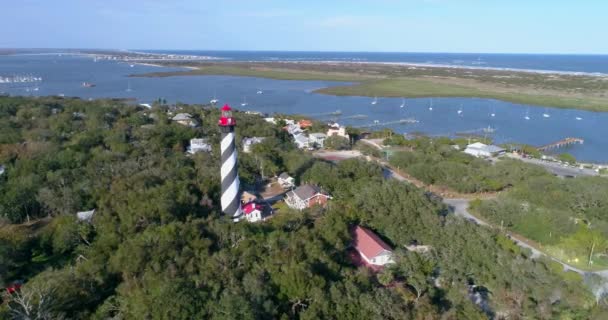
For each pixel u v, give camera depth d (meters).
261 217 76.62
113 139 113.00
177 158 97.88
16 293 47.66
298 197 82.50
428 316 46.53
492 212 77.88
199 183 80.75
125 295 48.19
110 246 58.22
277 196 90.81
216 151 109.25
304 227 62.06
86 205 75.31
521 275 53.94
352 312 46.38
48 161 89.81
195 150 116.12
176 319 43.12
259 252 54.75
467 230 64.44
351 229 67.31
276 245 55.94
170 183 76.12
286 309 47.94
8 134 114.25
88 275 51.50
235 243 58.09
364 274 53.28
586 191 80.62
